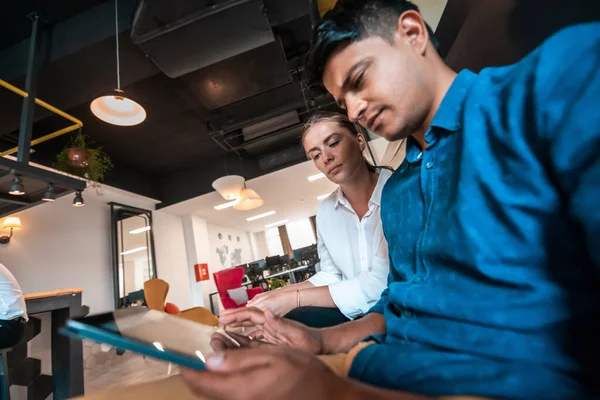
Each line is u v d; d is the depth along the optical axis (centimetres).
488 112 44
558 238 36
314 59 58
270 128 562
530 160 37
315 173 818
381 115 56
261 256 1565
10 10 322
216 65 362
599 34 33
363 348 58
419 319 52
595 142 28
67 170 436
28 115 301
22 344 313
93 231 565
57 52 330
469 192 44
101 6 333
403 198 68
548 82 34
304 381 32
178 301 775
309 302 117
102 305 541
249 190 650
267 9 282
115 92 312
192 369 35
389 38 54
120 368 446
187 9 261
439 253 49
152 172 738
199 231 927
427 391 39
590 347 34
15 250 425
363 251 129
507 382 34
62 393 302
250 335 85
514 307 39
